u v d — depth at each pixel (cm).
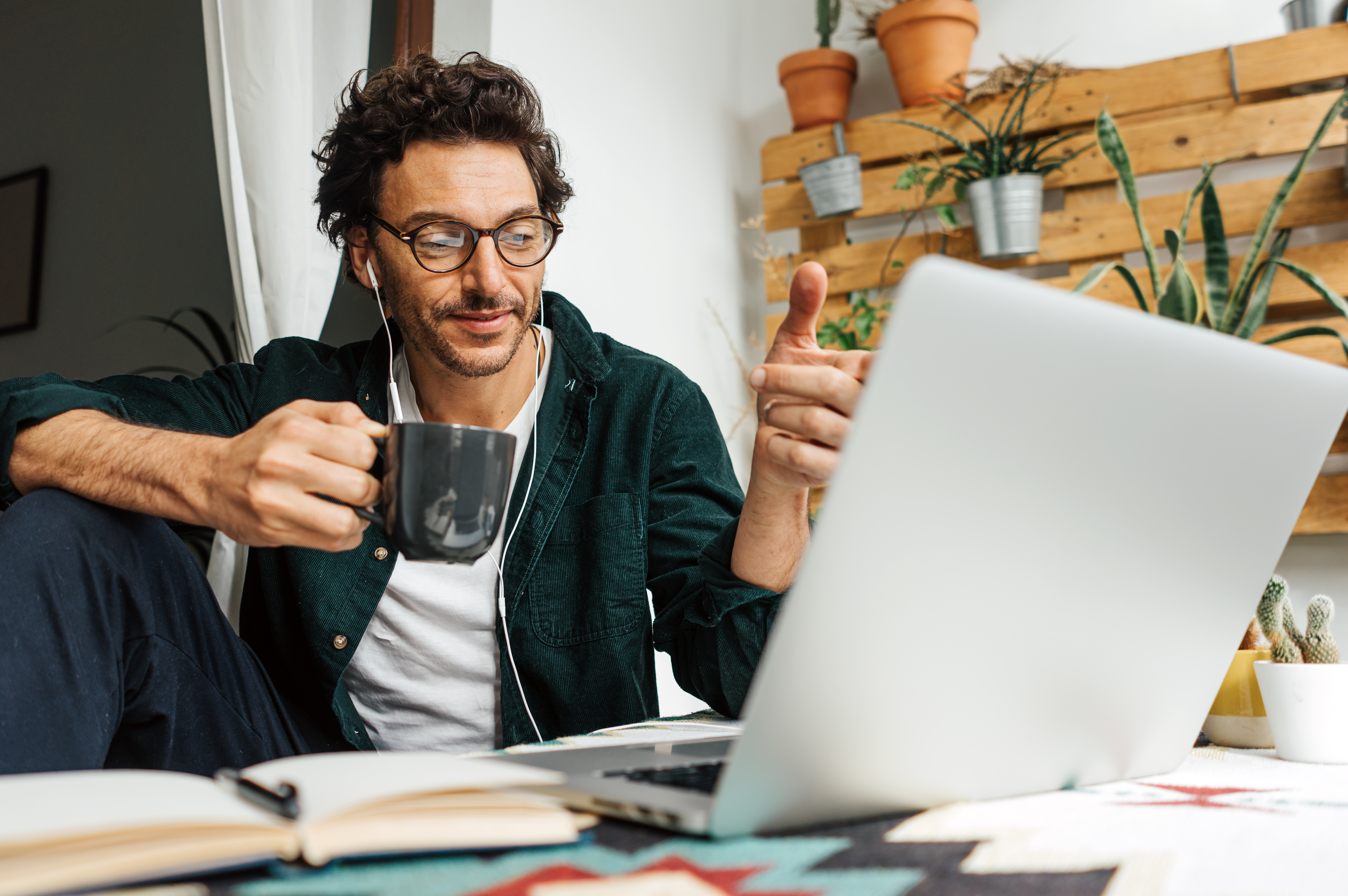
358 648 114
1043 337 44
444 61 187
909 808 50
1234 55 230
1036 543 48
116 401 85
